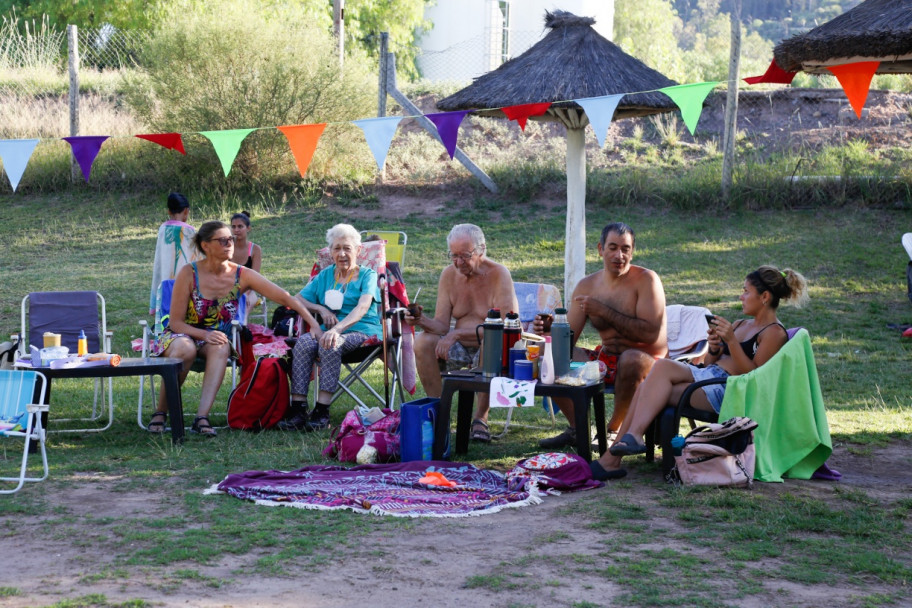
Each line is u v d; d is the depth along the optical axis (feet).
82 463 16.58
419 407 16.55
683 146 47.67
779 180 41.45
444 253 38.96
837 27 15.17
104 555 11.90
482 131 50.65
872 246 37.35
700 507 14.03
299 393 19.65
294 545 12.24
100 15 76.02
